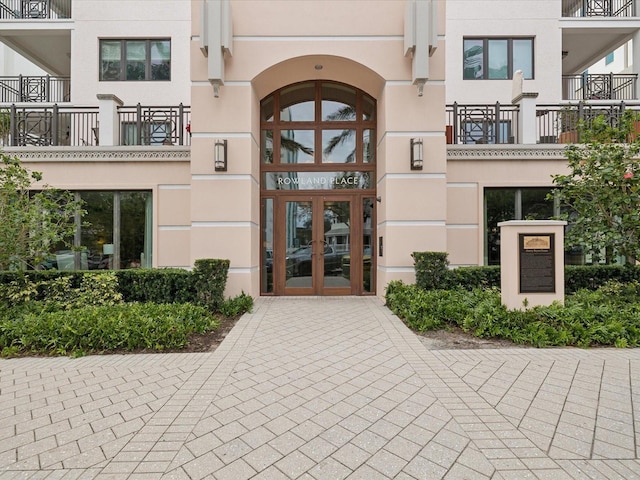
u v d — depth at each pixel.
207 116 7.37
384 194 7.70
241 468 2.37
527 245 5.49
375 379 3.73
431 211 7.47
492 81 12.45
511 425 2.85
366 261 8.61
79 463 2.42
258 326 5.75
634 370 3.89
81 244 8.57
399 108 7.52
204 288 6.54
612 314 5.25
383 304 7.41
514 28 12.48
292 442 2.64
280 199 8.61
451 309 5.59
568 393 3.38
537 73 12.43
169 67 12.64
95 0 12.42
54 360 4.32
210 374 3.88
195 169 7.36
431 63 7.49
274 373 3.91
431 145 7.50
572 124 9.30
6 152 8.28
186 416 3.01
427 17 7.16
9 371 3.98
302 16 7.46
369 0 7.52
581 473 2.31
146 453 2.53
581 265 8.38
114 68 12.59
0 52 15.46
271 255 8.57
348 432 2.77
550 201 8.63
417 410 3.09
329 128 8.79
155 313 5.43
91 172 8.46
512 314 5.21
